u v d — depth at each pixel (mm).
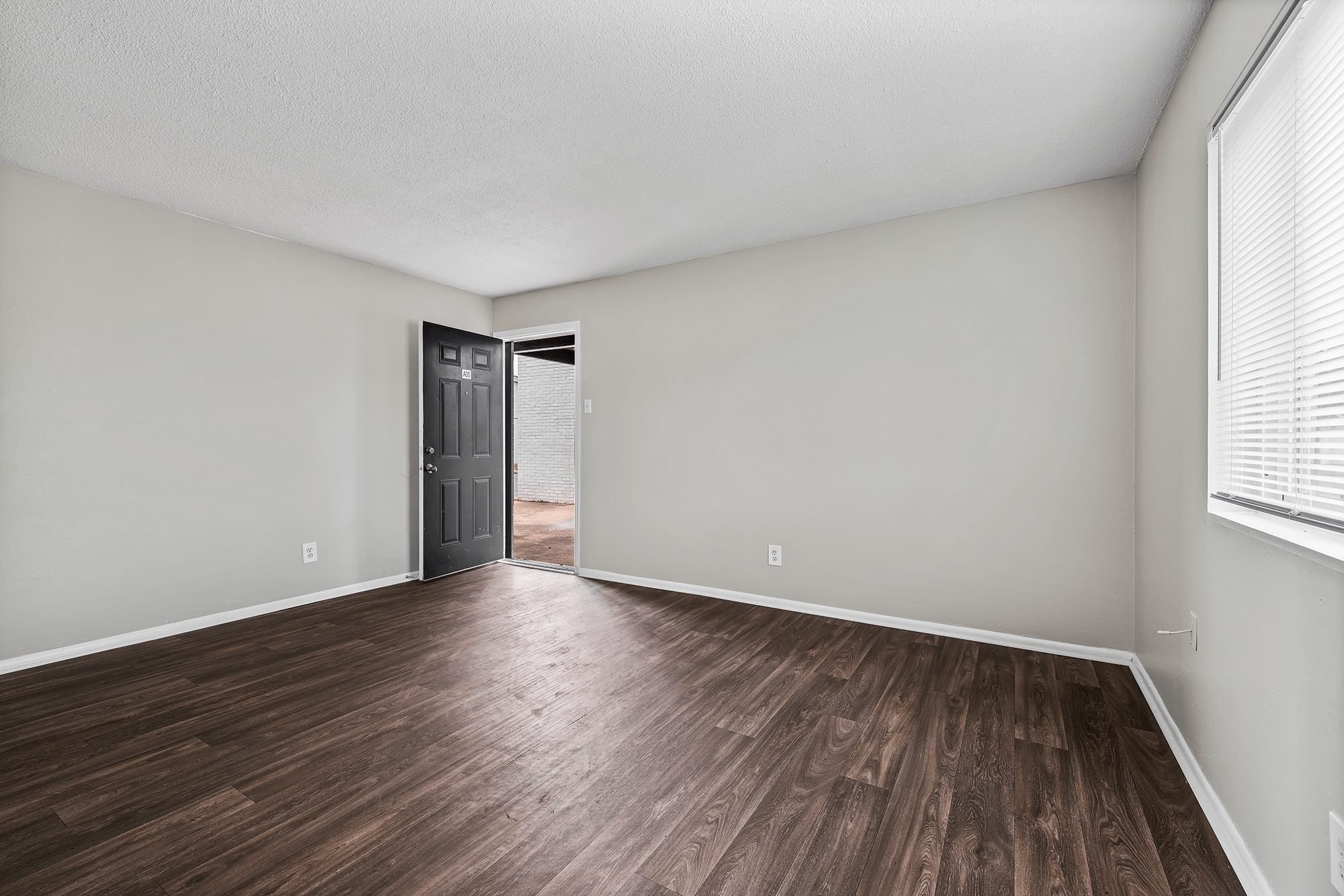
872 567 3350
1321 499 1156
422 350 4285
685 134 2377
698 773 1843
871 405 3342
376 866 1434
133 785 1772
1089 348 2795
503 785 1783
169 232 3135
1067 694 2396
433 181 2795
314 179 2775
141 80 1996
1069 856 1456
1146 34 1774
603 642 3043
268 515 3574
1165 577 2150
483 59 1899
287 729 2119
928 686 2490
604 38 1801
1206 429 1697
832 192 2918
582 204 3068
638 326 4223
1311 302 1203
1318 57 1158
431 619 3449
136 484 3018
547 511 8625
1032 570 2930
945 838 1530
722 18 1713
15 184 2631
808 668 2697
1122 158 2561
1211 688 1631
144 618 3049
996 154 2539
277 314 3605
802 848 1496
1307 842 1130
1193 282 1836
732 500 3832
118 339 2949
